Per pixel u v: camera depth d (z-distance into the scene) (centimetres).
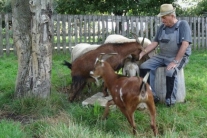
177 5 1491
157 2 1438
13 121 506
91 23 1132
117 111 536
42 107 546
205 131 490
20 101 557
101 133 464
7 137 442
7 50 1020
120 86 473
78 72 575
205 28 1245
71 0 1423
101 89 636
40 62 569
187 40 552
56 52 1074
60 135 450
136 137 464
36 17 559
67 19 1073
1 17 1008
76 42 1091
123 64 605
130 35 1154
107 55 532
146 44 654
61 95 602
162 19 564
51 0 566
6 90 651
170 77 557
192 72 816
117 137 454
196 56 1062
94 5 1421
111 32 1132
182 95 589
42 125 489
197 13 1561
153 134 474
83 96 619
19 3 569
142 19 1159
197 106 578
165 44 572
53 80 711
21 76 577
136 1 1427
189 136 479
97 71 491
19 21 570
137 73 602
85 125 492
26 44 572
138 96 455
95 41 1119
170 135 464
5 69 822
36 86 571
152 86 578
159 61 582
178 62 554
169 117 520
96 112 516
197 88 678
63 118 511
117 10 1403
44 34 565
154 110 465
